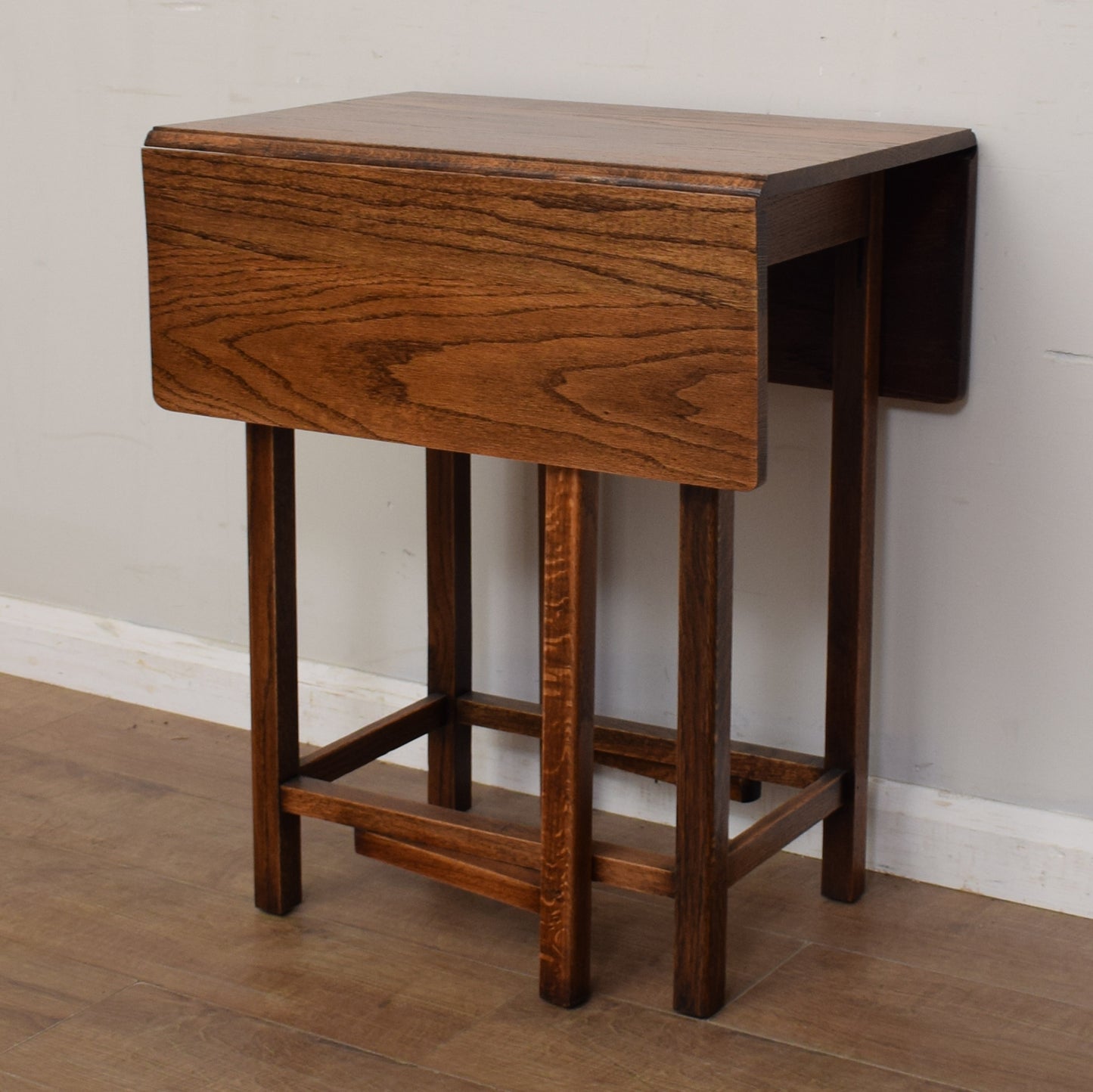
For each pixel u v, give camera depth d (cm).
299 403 164
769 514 199
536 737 206
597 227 144
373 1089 155
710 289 140
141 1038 163
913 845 197
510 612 220
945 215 176
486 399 154
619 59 196
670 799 212
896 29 179
